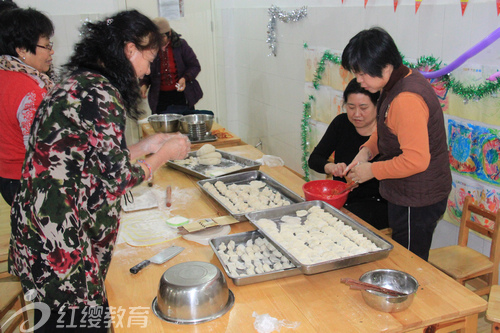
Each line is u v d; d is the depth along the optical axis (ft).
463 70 6.68
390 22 8.16
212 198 6.26
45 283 4.16
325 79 10.71
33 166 4.03
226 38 16.30
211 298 3.65
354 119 6.86
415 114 4.68
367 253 4.22
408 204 5.34
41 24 5.95
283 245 4.55
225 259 4.48
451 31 6.84
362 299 3.87
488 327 6.64
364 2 8.79
